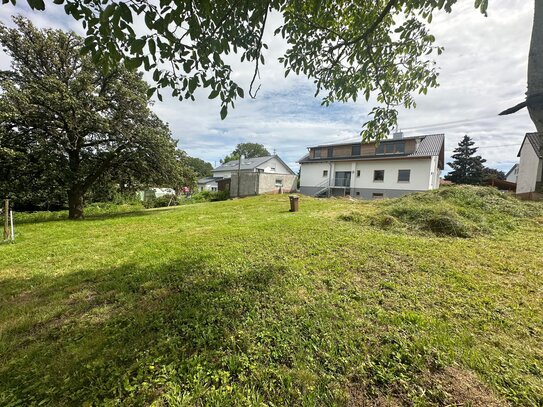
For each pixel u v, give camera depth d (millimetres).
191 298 2623
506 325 1998
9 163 8227
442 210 5742
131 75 10102
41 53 8984
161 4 1583
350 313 2229
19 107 7984
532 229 5156
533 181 13250
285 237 5023
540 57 1150
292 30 2502
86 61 9234
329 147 21625
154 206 17766
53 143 8922
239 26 2000
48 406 1409
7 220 5910
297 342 1863
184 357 1761
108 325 2201
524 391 1374
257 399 1407
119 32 1545
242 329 2045
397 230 5332
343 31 2598
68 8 1488
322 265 3420
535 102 1174
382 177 17922
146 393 1470
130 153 10633
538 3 1158
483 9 1742
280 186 21844
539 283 2752
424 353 1696
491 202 6680
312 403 1374
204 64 1934
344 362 1646
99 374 1630
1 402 1440
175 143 12398
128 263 3871
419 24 2314
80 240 5742
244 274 3191
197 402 1404
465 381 1460
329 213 7992
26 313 2438
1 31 8203
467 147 26109
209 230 6262
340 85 2781
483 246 4133
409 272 3121
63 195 11172
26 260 4195
